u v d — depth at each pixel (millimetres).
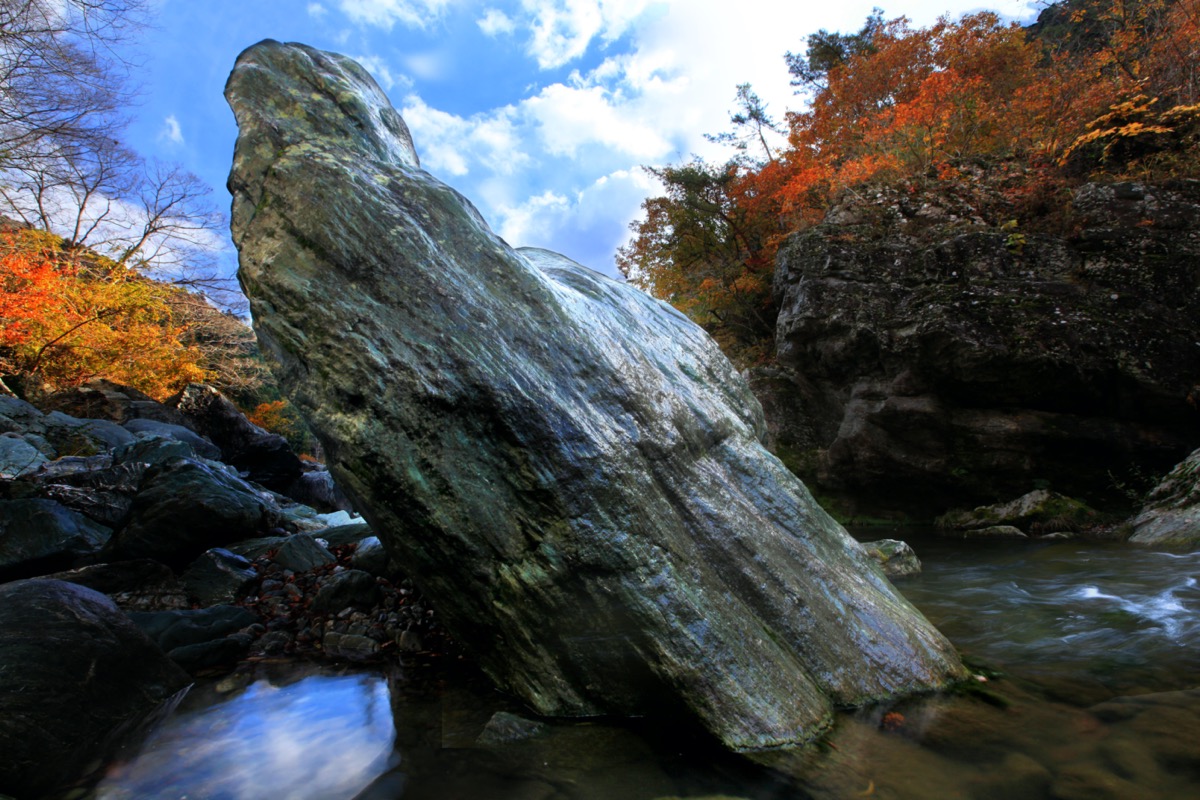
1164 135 10781
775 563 3389
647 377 3516
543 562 3020
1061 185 11016
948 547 8047
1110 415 8820
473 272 3186
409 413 3006
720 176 21531
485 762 2645
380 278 3084
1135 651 3588
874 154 15219
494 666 3436
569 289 3748
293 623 4770
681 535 3176
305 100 3586
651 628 2898
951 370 9578
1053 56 15484
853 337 10766
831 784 2346
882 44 20312
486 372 2975
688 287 21328
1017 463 9398
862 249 11453
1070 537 7824
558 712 3143
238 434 17656
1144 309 8820
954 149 14148
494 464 3021
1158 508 7371
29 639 3109
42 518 5832
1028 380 9086
